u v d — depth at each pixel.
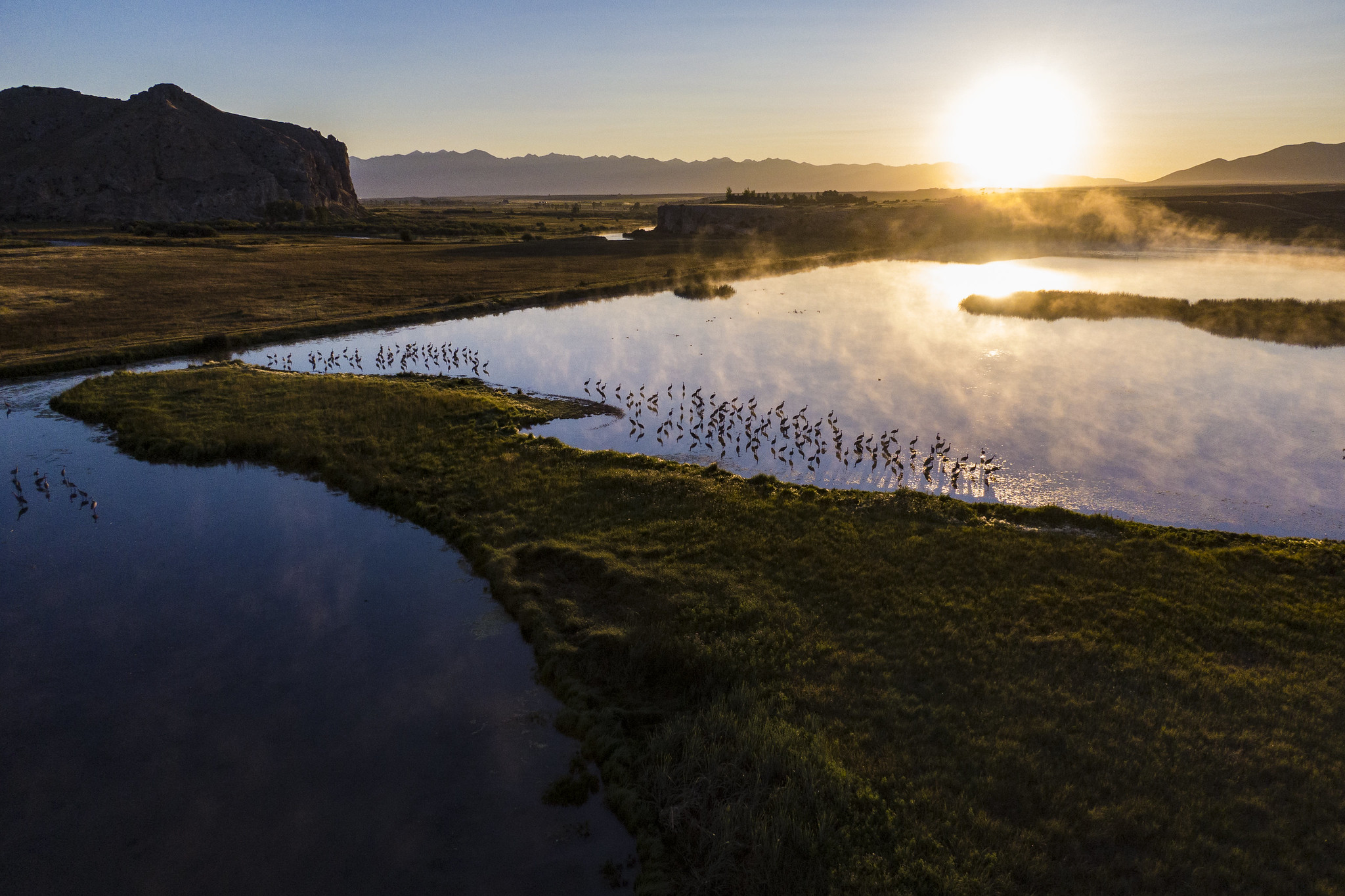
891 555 20.83
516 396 38.94
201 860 12.21
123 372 42.38
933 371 41.56
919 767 13.18
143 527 24.78
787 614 18.06
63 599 20.47
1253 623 17.28
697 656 16.33
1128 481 26.45
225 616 19.58
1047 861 11.18
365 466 28.66
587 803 13.47
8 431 34.03
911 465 28.38
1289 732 13.73
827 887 10.98
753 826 12.19
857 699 15.03
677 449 31.23
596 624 18.28
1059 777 12.83
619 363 45.66
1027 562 20.25
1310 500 24.77
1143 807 12.10
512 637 18.56
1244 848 11.29
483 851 12.41
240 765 14.35
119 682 16.92
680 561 20.98
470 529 23.59
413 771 14.21
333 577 21.52
